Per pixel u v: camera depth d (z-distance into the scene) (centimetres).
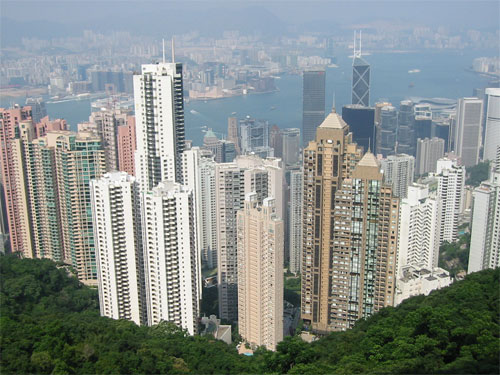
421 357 17438
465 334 17700
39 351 18188
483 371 15612
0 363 17325
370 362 18538
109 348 19650
